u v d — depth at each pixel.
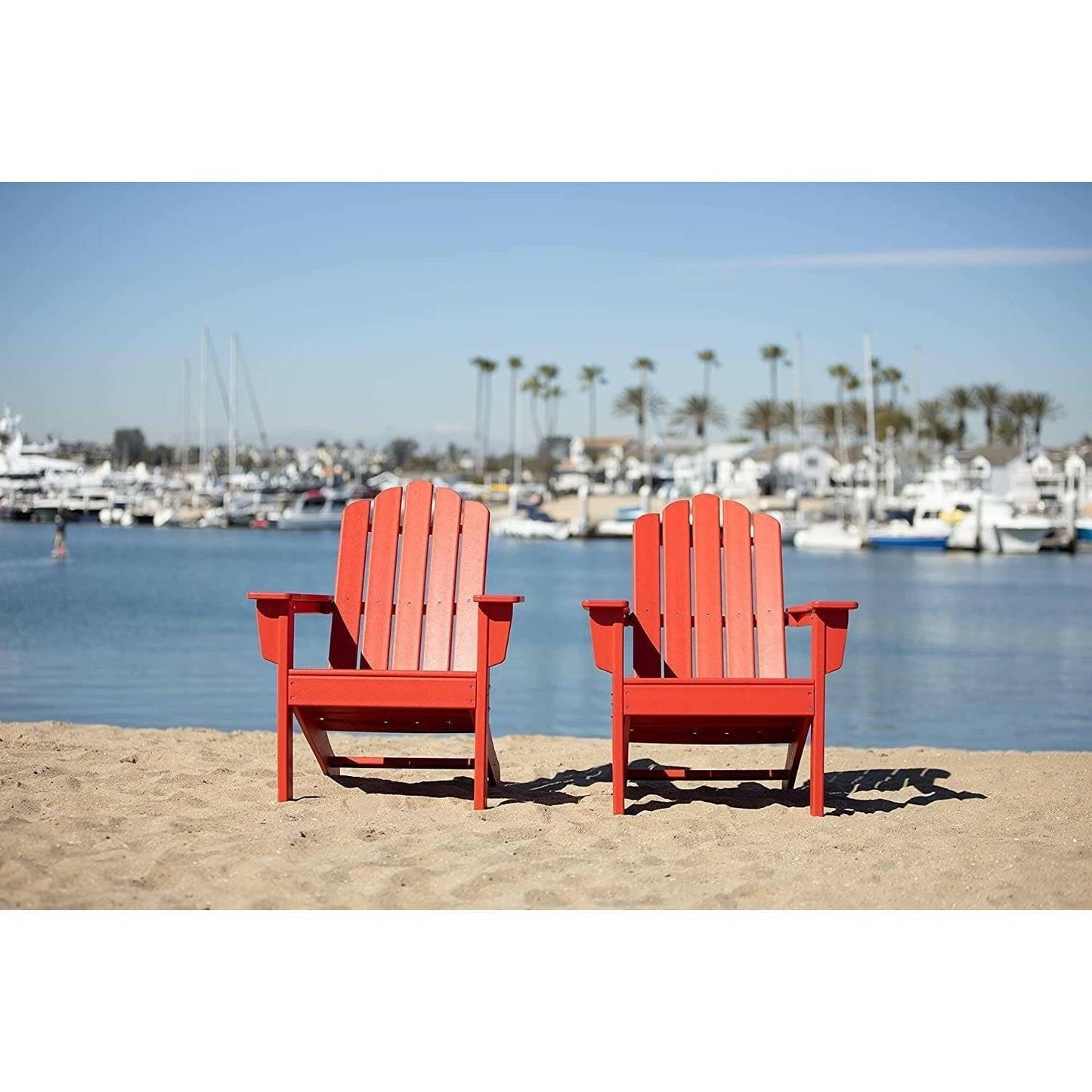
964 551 57.56
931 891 4.18
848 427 95.00
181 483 88.00
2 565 44.16
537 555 57.31
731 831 4.91
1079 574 44.00
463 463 130.25
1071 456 69.56
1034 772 6.24
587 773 6.18
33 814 4.88
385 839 4.69
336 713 5.35
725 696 5.02
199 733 7.19
